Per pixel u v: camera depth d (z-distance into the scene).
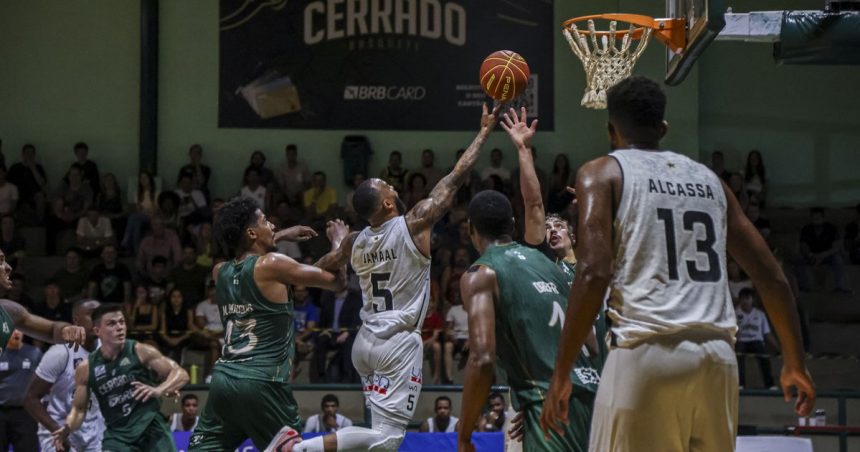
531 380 4.79
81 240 16.86
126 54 18.70
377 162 18.42
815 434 12.67
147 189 17.36
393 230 6.46
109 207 17.45
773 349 14.35
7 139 18.56
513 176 17.53
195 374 13.70
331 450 6.18
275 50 18.56
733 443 3.60
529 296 4.81
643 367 3.48
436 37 18.47
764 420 13.86
